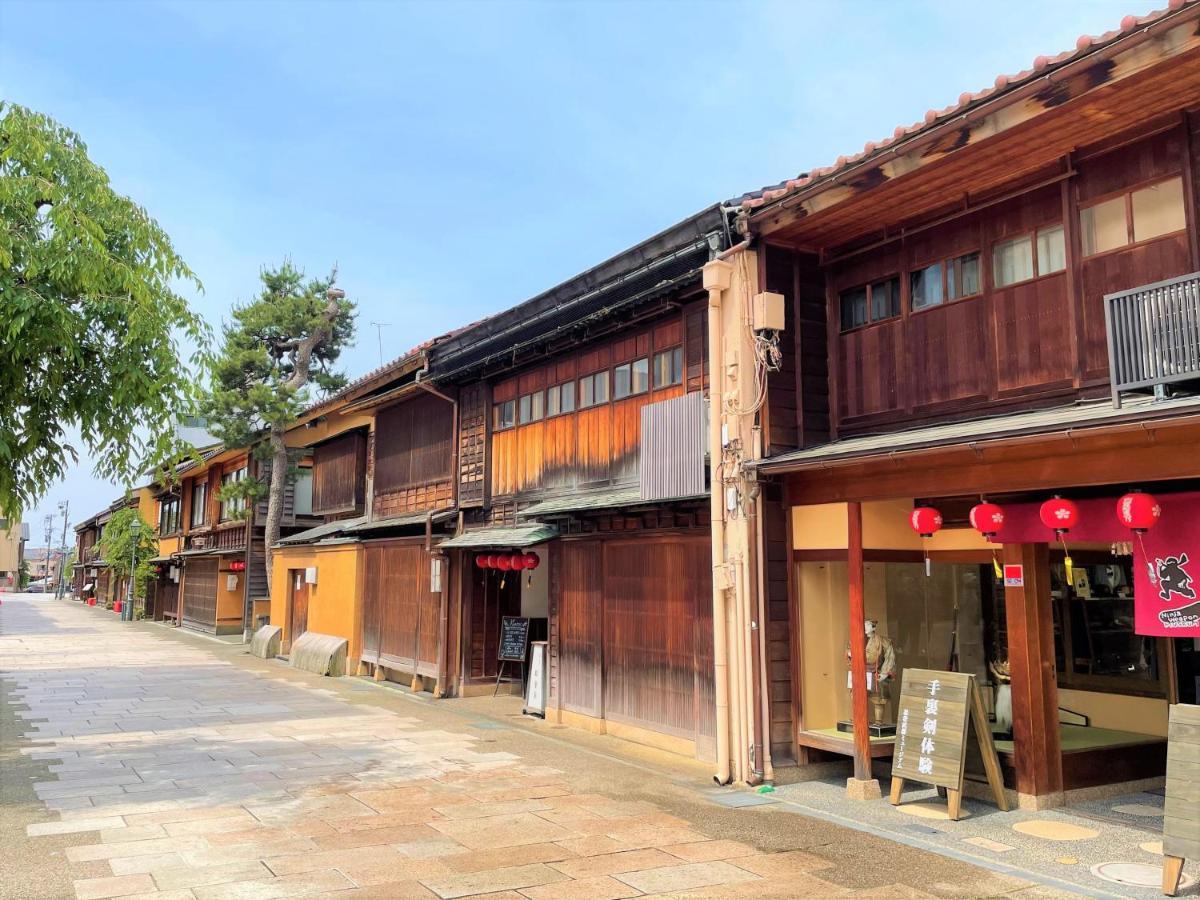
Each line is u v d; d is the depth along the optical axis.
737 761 9.14
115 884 5.98
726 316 9.73
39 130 8.74
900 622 9.75
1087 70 6.22
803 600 9.50
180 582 38.12
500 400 15.15
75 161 8.91
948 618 10.02
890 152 7.53
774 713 9.24
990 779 8.03
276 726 12.80
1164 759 8.95
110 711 14.20
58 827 7.41
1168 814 5.96
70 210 8.36
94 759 10.34
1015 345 7.95
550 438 13.58
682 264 10.35
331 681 18.52
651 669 10.97
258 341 28.25
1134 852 6.84
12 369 8.34
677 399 10.12
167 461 9.45
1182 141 6.84
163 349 9.05
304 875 6.23
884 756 9.15
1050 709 8.21
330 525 23.55
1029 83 6.48
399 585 17.98
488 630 16.25
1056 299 7.64
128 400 8.88
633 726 11.23
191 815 7.84
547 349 13.38
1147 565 6.89
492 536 13.85
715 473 9.54
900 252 9.13
